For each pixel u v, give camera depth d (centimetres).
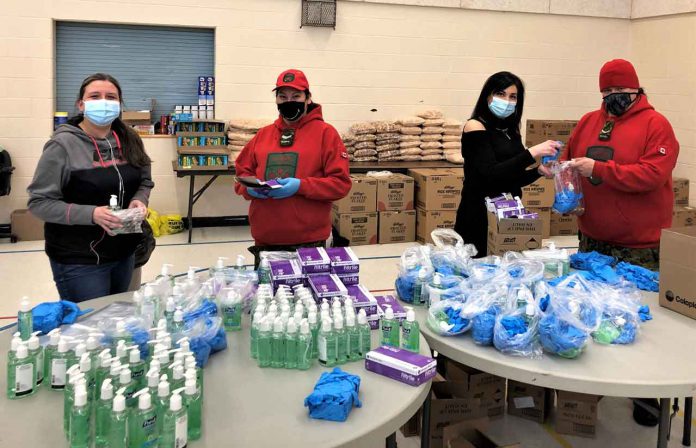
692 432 260
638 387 156
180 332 158
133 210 223
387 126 654
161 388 119
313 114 275
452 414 239
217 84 637
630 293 207
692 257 202
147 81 638
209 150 583
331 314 169
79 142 227
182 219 655
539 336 173
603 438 254
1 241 579
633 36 744
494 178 270
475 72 706
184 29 638
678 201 641
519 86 278
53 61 596
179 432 117
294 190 256
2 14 573
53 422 130
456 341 183
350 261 200
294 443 123
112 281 251
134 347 139
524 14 711
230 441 123
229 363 162
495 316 179
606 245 280
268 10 637
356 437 126
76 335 156
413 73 688
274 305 164
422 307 212
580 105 747
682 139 677
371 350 167
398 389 148
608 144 275
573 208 276
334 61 663
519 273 200
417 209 610
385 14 668
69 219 219
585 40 735
